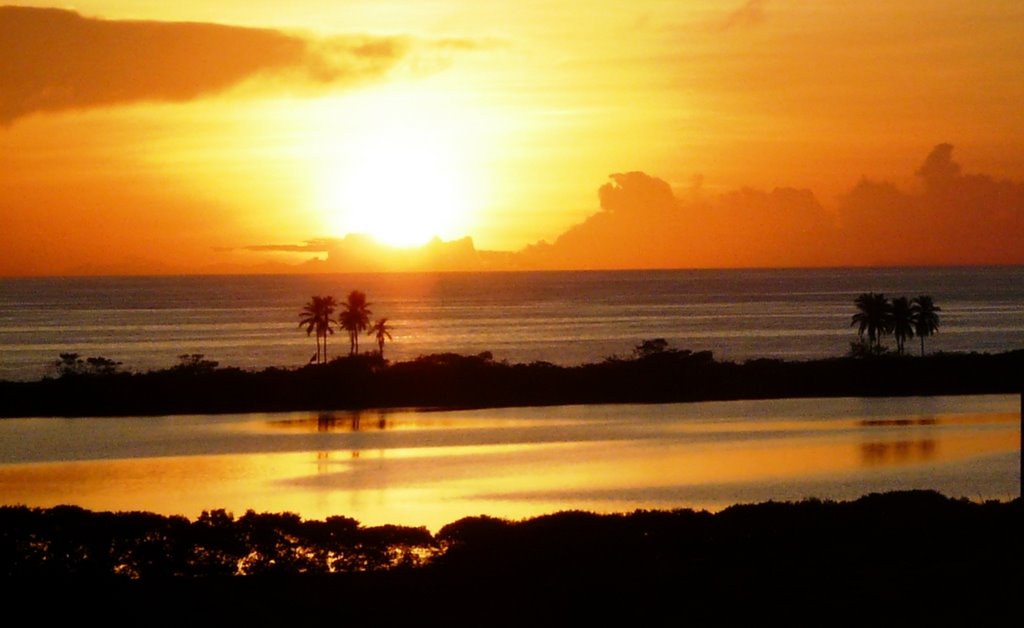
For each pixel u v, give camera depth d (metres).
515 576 49.28
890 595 43.78
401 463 100.69
